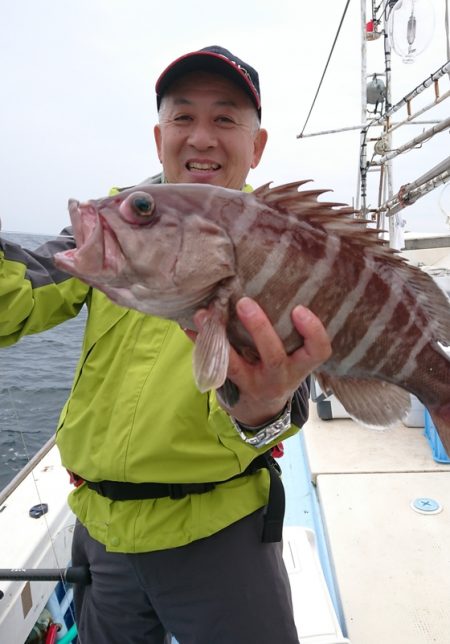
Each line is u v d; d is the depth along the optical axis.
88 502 0.53
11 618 0.63
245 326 0.37
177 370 0.49
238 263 0.40
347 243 0.42
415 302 0.44
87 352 0.53
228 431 0.48
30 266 0.51
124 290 0.40
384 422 0.46
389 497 0.88
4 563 0.67
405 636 0.61
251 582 0.50
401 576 0.70
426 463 0.99
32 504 0.82
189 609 0.50
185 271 0.40
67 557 0.78
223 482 0.50
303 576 0.70
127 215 0.39
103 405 0.51
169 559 0.50
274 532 0.52
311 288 0.41
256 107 0.58
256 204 0.41
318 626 0.61
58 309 0.54
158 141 0.67
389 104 1.66
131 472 0.48
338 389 0.46
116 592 0.54
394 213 1.26
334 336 0.43
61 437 0.54
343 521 0.82
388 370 0.45
